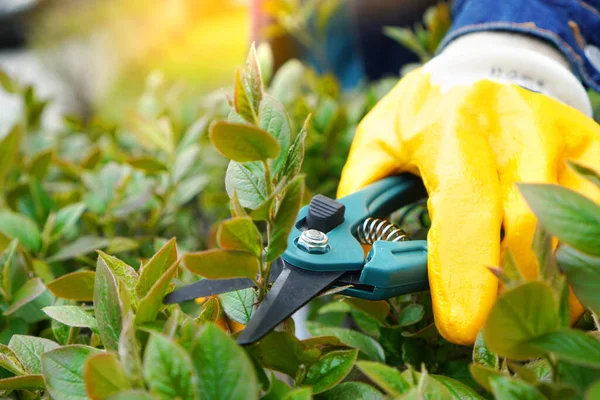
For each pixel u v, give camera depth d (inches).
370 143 18.6
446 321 15.4
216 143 13.0
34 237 19.4
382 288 15.2
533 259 16.1
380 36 34.7
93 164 23.1
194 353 11.9
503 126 17.3
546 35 19.0
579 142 17.1
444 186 16.6
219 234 13.1
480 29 19.7
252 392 11.7
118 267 14.2
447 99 17.7
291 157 14.0
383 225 16.4
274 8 30.4
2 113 40.4
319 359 13.8
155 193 20.8
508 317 12.2
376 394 13.8
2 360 14.2
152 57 100.2
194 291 14.1
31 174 21.8
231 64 98.3
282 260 15.0
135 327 13.4
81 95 90.5
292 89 24.2
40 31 94.8
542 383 12.3
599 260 12.8
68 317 14.1
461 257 15.7
